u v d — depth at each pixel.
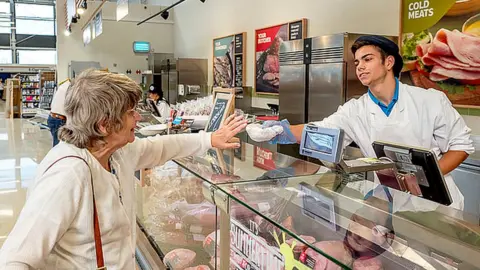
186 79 10.25
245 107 8.03
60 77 12.45
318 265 1.48
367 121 2.54
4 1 19.72
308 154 1.73
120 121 1.45
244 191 1.84
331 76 4.57
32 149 8.58
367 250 1.42
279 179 1.94
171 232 2.64
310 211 1.66
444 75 4.21
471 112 3.99
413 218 1.57
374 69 2.35
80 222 1.40
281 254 1.62
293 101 5.24
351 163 1.76
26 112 16.92
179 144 2.00
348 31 5.64
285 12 7.00
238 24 8.60
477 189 3.41
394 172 1.78
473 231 1.46
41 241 1.30
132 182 1.73
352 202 1.72
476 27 3.85
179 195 2.70
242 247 1.85
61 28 12.32
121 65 12.54
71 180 1.37
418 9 4.43
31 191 1.40
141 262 2.57
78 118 1.42
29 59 20.58
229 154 2.44
